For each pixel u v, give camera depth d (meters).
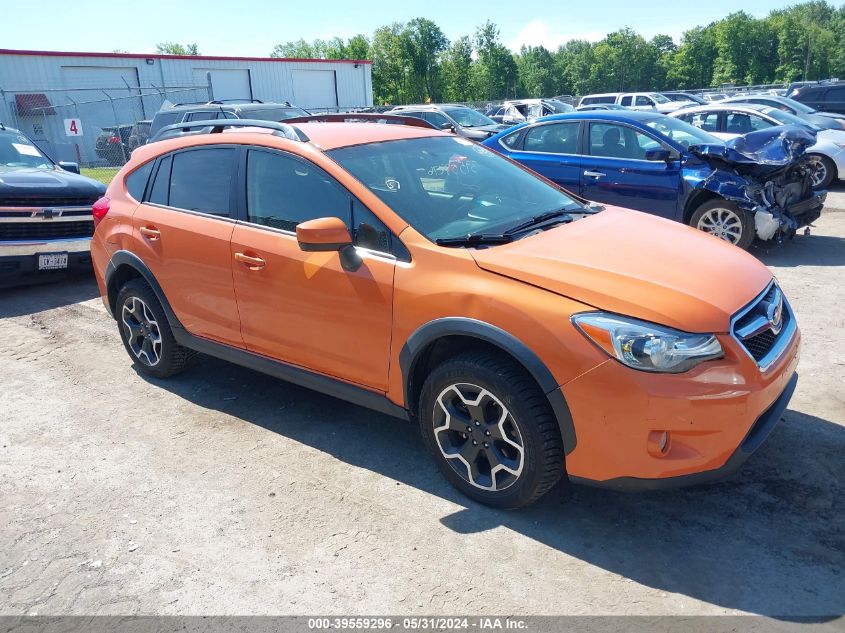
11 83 25.36
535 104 24.47
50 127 26.02
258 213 3.83
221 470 3.63
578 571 2.74
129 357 5.34
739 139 7.29
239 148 3.99
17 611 2.65
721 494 3.21
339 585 2.73
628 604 2.55
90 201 7.64
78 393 4.68
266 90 31.84
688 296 2.77
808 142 7.24
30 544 3.06
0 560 2.96
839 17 113.44
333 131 3.96
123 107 27.73
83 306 6.80
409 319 3.15
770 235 7.25
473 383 3.00
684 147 7.73
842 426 3.76
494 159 4.33
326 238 3.13
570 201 4.11
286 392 4.59
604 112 8.45
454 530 3.04
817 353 4.80
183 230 4.15
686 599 2.56
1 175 7.23
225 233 3.93
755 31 102.56
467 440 3.15
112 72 27.44
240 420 4.20
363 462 3.66
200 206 4.16
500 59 91.06
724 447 2.67
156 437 4.02
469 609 2.57
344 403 4.41
